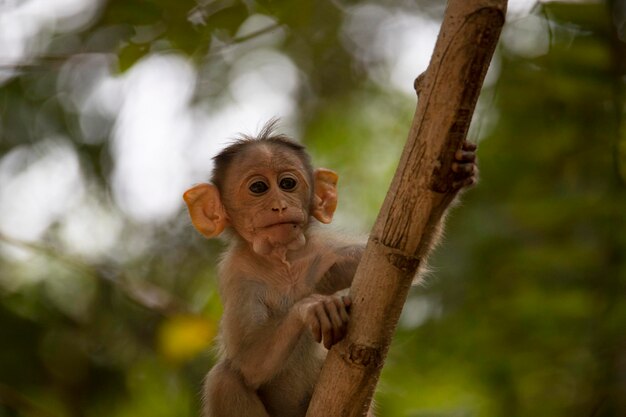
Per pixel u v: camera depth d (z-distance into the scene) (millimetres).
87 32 14945
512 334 14945
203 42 13180
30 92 17641
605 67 14422
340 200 18953
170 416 15797
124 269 17031
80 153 17766
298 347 10984
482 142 15555
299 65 19062
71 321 16250
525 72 15023
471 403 15148
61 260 14883
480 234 15523
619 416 13695
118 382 16000
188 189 11422
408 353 15680
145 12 12898
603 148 14758
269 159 11016
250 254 11055
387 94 19953
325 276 11016
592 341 14258
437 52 7418
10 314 16125
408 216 7695
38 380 15938
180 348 14133
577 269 14664
